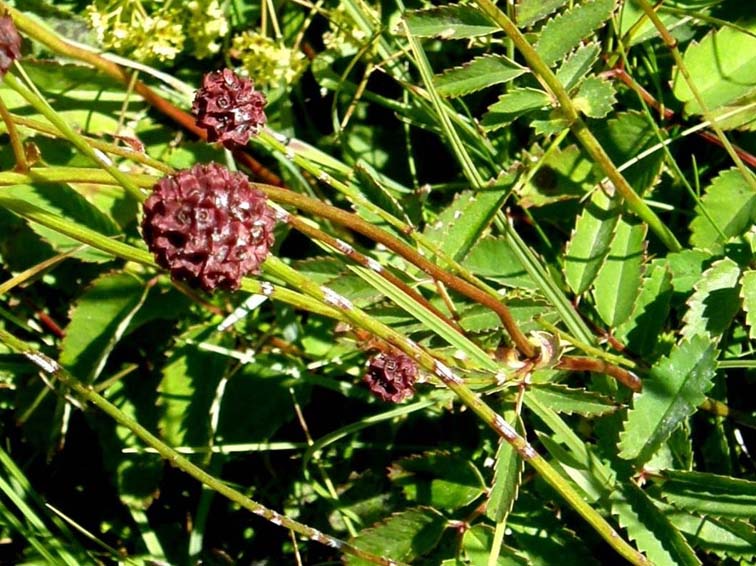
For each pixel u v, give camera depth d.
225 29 0.23
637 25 0.23
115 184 0.17
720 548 0.20
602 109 0.21
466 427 0.23
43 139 0.24
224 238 0.15
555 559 0.21
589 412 0.20
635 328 0.22
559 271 0.23
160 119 0.25
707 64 0.23
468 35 0.21
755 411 0.22
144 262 0.17
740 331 0.22
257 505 0.18
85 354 0.24
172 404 0.24
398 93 0.25
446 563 0.21
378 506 0.23
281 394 0.24
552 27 0.21
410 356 0.17
